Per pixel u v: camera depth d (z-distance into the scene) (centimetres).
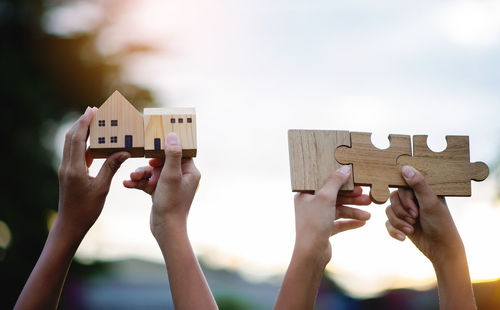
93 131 228
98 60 1155
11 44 1112
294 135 237
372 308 971
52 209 1072
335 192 228
